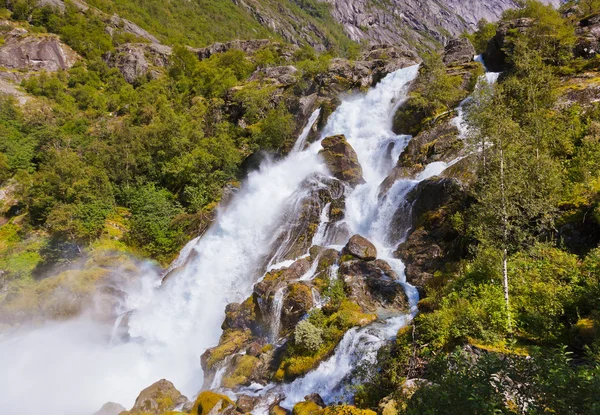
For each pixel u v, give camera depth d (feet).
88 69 335.26
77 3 436.35
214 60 283.59
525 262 52.13
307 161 124.57
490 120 55.42
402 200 81.00
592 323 38.24
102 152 165.68
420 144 99.71
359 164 112.57
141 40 412.16
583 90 84.58
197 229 125.70
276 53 300.20
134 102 248.52
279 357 61.36
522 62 88.58
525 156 54.03
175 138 161.17
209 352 70.79
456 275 58.70
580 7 141.28
